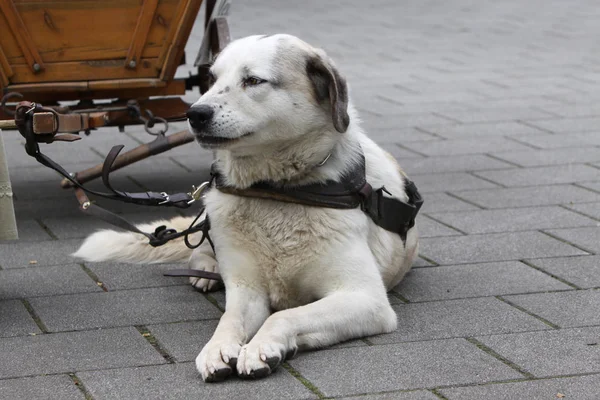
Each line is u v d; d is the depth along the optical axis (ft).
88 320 16.48
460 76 44.47
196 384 13.61
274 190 15.62
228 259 16.15
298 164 15.48
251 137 15.02
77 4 21.43
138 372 14.08
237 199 15.94
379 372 14.03
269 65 14.99
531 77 44.09
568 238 21.54
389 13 67.31
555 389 13.39
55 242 21.39
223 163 16.11
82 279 18.85
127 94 22.99
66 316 16.67
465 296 17.75
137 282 18.71
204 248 19.27
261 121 14.96
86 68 21.93
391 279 17.61
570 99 38.99
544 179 27.12
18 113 15.58
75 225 22.79
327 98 15.57
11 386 13.56
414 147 31.19
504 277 18.85
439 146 31.32
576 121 34.94
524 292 17.93
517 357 14.62
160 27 21.97
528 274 19.03
